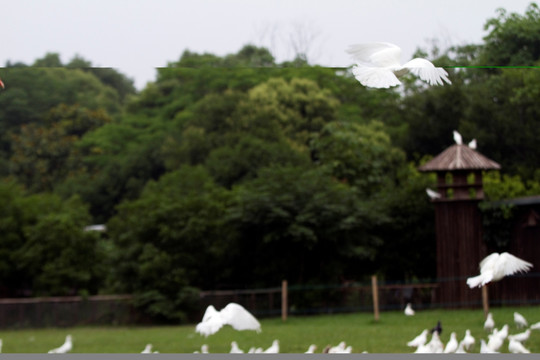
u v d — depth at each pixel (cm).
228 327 2734
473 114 4644
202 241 3350
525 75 3988
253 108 5594
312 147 4091
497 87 4591
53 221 3588
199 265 3366
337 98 6488
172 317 3148
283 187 3266
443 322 2497
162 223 3350
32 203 3831
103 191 6209
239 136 5222
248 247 3341
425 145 5056
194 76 7450
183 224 3334
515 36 2869
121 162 6375
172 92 7738
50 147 6334
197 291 3194
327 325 2655
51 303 3120
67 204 3938
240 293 3169
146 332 2794
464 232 3045
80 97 7688
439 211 3100
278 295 3150
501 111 4572
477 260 3019
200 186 3962
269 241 3234
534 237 2928
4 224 3634
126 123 7388
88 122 7050
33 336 2762
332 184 3316
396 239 3428
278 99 5712
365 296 3123
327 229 3167
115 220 3562
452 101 4866
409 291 3105
